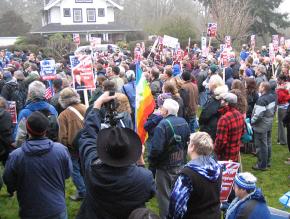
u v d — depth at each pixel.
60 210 4.25
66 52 28.38
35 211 4.17
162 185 5.65
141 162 5.12
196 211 3.91
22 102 9.45
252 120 8.28
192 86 9.42
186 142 5.68
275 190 7.61
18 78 10.28
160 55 20.28
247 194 4.04
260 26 47.28
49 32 48.69
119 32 51.69
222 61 13.24
